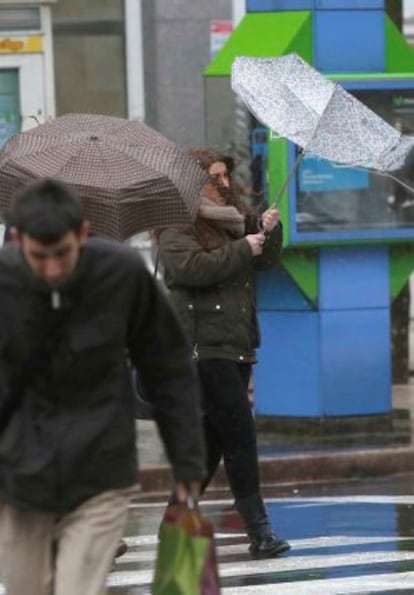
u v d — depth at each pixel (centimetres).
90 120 1805
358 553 2019
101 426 1145
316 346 2777
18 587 1191
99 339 1135
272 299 2803
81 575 1143
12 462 1147
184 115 3650
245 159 2862
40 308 1123
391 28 2825
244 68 2102
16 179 1723
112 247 1148
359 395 2798
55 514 1158
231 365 1916
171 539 1172
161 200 1716
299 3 2788
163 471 2495
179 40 3631
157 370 1184
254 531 1978
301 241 2705
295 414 2795
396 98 2750
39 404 1148
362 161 2077
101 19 3578
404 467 2642
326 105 2059
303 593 1797
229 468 1962
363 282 2791
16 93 3531
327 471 2591
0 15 3497
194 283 1892
